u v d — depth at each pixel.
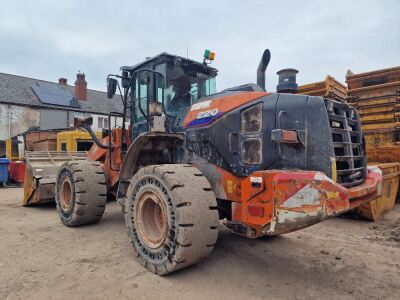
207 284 3.27
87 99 28.91
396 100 7.92
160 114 4.46
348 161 3.63
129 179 4.59
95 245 4.39
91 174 5.26
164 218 3.42
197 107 4.24
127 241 4.55
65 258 3.91
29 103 24.58
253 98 3.70
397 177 7.21
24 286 3.17
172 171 3.48
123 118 5.30
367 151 8.17
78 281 3.28
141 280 3.32
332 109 3.48
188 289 3.16
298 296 3.11
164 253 3.39
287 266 3.81
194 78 4.97
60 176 5.59
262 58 4.46
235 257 3.97
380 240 4.88
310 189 2.88
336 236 5.07
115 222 5.61
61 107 25.83
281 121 3.44
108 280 3.31
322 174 3.00
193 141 4.18
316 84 7.68
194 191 3.33
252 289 3.21
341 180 3.54
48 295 3.00
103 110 28.14
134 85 5.20
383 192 6.42
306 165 3.34
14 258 3.90
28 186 7.14
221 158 3.86
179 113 4.71
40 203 7.32
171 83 4.70
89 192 5.17
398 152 7.69
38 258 3.90
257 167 3.52
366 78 8.38
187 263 3.31
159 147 4.52
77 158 8.02
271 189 3.03
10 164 12.45
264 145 3.49
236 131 3.71
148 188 3.63
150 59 4.82
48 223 5.66
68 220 5.29
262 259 3.98
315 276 3.56
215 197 3.62
